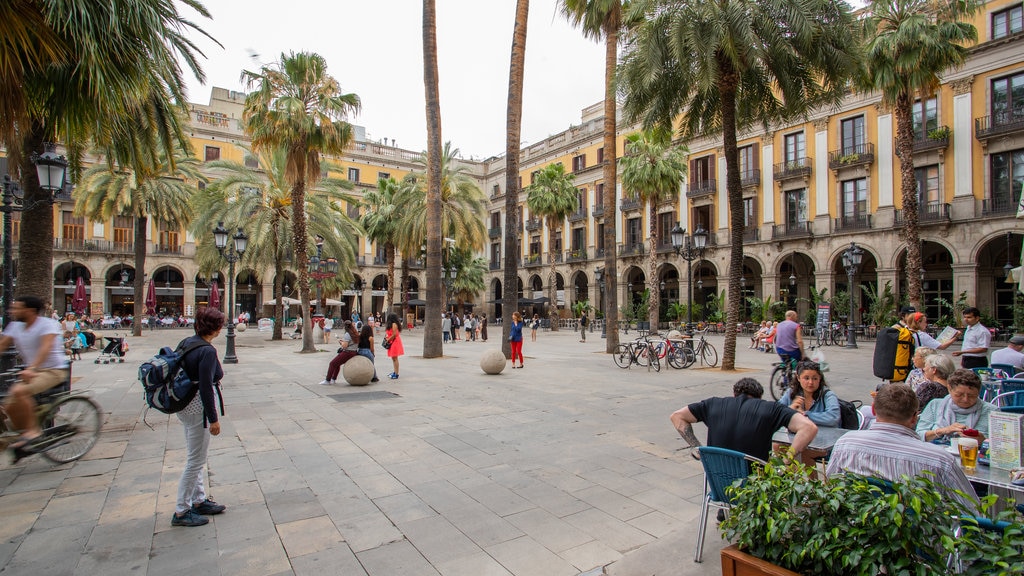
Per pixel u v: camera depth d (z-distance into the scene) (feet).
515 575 10.38
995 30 77.00
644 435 21.42
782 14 36.91
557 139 157.79
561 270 154.71
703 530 10.45
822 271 96.32
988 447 11.73
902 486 6.81
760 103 44.68
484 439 20.76
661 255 125.90
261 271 83.35
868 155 88.99
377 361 51.31
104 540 11.76
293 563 10.80
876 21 59.52
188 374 12.44
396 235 101.55
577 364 48.70
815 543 6.76
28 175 23.75
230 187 79.00
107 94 16.37
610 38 55.31
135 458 18.06
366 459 18.12
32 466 17.04
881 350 21.80
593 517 13.24
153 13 16.33
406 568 10.63
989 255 84.48
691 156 120.47
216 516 13.19
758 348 68.90
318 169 63.98
